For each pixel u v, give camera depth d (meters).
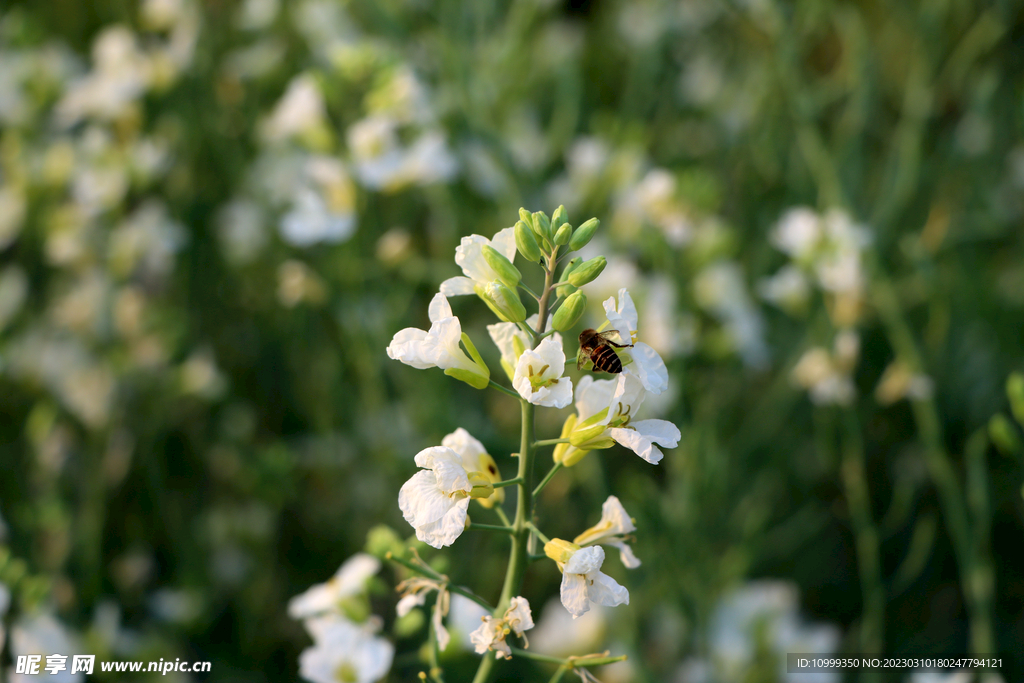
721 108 1.24
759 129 1.15
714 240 0.91
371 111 0.89
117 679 0.81
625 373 0.58
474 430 0.92
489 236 0.96
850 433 0.87
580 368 0.59
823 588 1.02
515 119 1.12
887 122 1.24
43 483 0.96
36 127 1.16
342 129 0.94
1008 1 1.00
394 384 0.99
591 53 1.33
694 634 0.85
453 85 0.96
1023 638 0.97
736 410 1.10
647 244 0.90
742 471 1.02
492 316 1.03
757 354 0.95
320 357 1.07
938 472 0.81
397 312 0.93
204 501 1.04
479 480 0.59
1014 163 1.14
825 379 0.89
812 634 0.87
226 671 0.93
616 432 0.58
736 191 1.17
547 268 0.59
